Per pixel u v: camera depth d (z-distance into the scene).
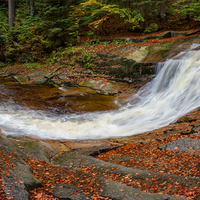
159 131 7.90
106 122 9.80
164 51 14.66
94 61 16.17
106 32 20.91
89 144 7.58
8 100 12.13
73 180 4.65
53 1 19.95
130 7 22.41
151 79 13.29
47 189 4.10
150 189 4.32
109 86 13.88
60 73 16.73
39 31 21.83
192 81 10.79
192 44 14.50
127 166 5.82
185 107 9.52
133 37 18.42
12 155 5.13
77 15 21.00
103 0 20.19
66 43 20.91
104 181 4.50
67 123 9.64
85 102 11.97
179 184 4.31
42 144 7.19
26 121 9.63
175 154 5.95
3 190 3.51
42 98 12.55
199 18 18.11
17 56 22.34
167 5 22.56
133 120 9.81
